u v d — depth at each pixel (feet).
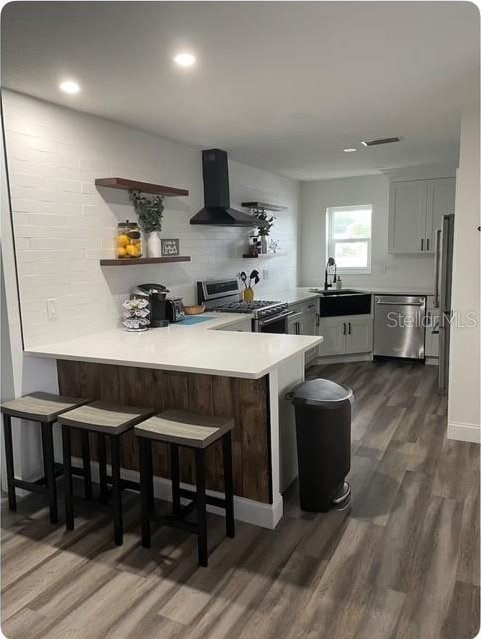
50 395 9.51
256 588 6.84
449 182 18.65
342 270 22.31
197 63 7.98
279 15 6.40
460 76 8.80
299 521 8.55
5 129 8.96
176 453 8.13
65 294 10.36
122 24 6.56
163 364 8.14
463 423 11.84
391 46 7.48
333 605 6.47
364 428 12.76
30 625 6.24
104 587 6.95
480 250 11.05
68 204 10.30
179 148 13.85
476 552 7.54
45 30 6.70
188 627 6.16
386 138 13.69
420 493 9.39
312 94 9.71
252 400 8.22
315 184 22.26
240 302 16.80
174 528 8.08
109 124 11.31
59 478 10.61
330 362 20.11
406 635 5.95
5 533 8.39
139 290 12.10
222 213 14.65
